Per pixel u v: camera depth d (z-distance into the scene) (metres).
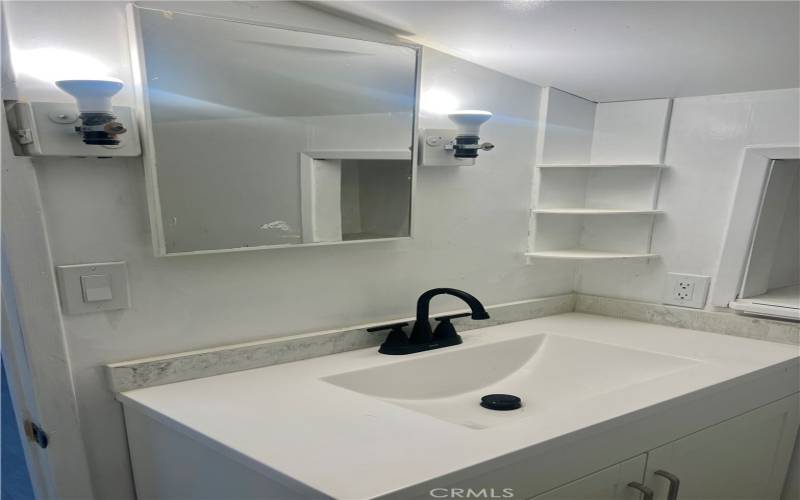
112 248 0.99
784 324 1.44
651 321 1.68
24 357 0.96
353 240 1.27
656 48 1.25
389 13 1.17
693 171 1.59
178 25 0.97
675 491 1.03
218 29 1.02
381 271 1.37
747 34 1.12
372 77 1.24
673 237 1.65
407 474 0.71
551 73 1.49
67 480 1.00
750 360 1.29
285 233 1.16
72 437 0.99
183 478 0.94
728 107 1.51
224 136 1.05
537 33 1.21
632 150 1.70
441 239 1.48
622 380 1.35
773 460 1.39
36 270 0.92
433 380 1.29
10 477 2.06
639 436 1.00
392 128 1.29
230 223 1.08
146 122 0.96
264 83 1.09
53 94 0.90
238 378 1.10
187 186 1.02
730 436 1.22
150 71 0.95
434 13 1.16
